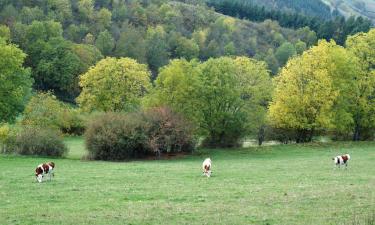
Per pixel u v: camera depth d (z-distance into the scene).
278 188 33.69
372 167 48.00
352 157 58.62
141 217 24.38
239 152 69.44
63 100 151.00
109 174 43.22
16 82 75.00
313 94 72.00
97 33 194.62
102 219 24.06
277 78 79.12
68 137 94.25
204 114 70.06
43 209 26.98
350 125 79.06
